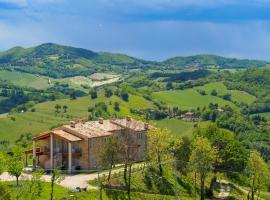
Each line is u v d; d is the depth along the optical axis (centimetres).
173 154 17650
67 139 16462
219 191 17588
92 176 15512
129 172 14675
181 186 16362
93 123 18500
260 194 18800
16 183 13288
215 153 16250
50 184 14012
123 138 15925
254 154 16925
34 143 16862
